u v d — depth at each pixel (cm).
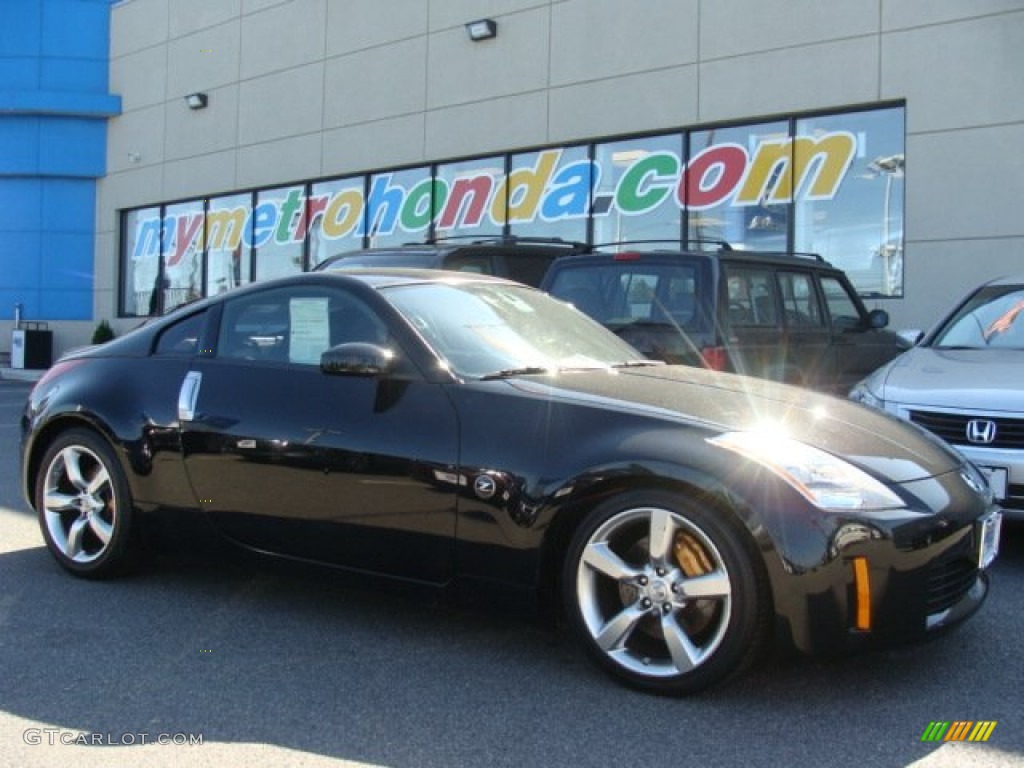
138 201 2125
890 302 1122
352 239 1703
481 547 378
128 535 480
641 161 1340
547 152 1438
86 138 2209
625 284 685
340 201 1722
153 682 368
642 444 352
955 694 355
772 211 1225
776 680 367
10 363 2267
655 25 1310
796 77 1189
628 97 1336
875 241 1146
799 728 327
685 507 342
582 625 364
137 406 474
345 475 407
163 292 2092
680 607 347
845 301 820
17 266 2258
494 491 373
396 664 387
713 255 662
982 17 1059
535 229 1454
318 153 1738
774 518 329
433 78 1562
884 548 330
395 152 1617
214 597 474
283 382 439
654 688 350
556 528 367
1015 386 534
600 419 369
